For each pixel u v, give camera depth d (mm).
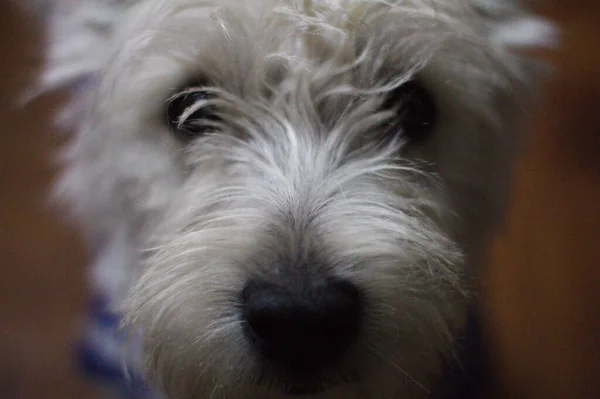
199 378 292
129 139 329
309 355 279
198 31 307
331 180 299
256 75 308
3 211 515
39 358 446
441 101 320
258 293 277
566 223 501
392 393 294
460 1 328
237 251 283
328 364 281
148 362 307
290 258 279
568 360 444
